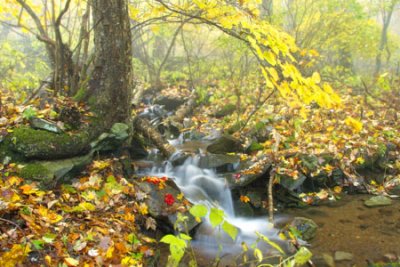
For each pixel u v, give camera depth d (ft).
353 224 15.87
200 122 28.02
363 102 30.25
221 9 14.23
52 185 13.51
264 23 12.01
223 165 19.16
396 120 25.71
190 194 17.22
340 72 41.32
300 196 17.97
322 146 20.77
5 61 30.68
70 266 9.88
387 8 41.06
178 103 32.55
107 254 10.66
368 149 20.63
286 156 19.31
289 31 37.37
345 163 19.69
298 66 21.21
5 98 20.04
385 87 29.04
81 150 15.61
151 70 42.11
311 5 36.55
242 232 15.58
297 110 26.48
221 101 32.37
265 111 26.91
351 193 19.13
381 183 19.69
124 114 17.54
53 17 18.84
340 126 23.88
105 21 16.22
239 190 17.95
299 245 13.99
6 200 11.14
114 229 12.39
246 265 12.94
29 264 9.52
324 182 19.11
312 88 10.27
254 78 35.45
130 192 14.94
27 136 14.40
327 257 13.29
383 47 43.78
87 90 17.28
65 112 16.17
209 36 47.52
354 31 37.65
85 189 14.12
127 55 16.98
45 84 20.11
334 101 10.28
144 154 20.57
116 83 16.93
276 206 17.81
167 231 14.49
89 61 18.49
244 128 24.14
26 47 39.96
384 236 14.75
